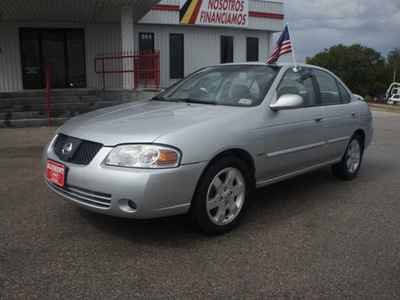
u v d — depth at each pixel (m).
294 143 4.05
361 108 5.40
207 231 3.26
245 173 3.50
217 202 3.28
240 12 16.44
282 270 2.79
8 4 11.27
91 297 2.40
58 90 11.89
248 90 4.00
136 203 2.84
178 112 3.57
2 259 2.84
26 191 4.47
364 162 6.71
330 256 3.02
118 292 2.46
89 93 11.91
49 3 11.29
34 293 2.42
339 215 3.95
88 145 3.14
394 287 2.59
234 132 3.36
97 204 3.01
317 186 5.04
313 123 4.32
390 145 8.71
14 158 6.20
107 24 14.40
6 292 2.42
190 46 16.31
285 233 3.45
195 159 3.01
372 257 3.02
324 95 4.77
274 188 4.92
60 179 3.20
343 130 4.91
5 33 13.59
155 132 3.03
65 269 2.72
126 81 12.62
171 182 2.91
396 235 3.46
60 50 14.17
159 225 3.55
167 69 16.06
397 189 4.95
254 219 3.79
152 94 10.26
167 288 2.52
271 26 17.42
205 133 3.14
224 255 3.00
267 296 2.46
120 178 2.85
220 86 4.21
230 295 2.46
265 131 3.67
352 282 2.65
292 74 4.32
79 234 3.31
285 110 4.00
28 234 3.29
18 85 13.95
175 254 3.00
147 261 2.88
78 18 13.41
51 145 3.55
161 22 15.34
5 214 3.74
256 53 17.75
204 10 15.80
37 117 10.19
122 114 3.63
